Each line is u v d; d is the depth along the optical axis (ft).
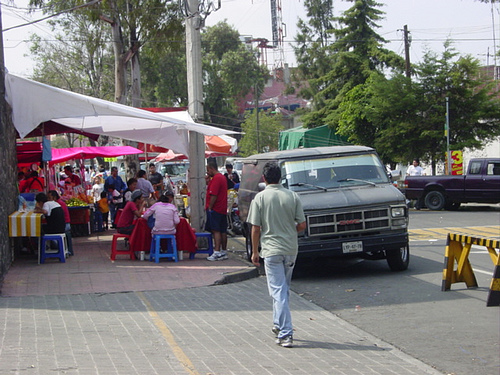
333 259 41.75
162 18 79.87
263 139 193.67
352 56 124.98
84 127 49.96
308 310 27.17
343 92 126.41
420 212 75.25
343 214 33.35
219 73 201.57
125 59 81.15
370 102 105.29
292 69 176.04
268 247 20.98
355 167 36.96
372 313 26.22
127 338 21.20
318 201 33.60
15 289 29.71
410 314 25.75
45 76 146.41
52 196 41.04
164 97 177.37
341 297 29.68
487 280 32.09
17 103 37.58
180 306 27.04
